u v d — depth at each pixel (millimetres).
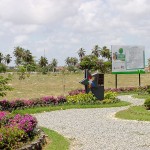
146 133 13805
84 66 83812
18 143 10016
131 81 60750
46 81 59812
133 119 17812
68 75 79062
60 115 19875
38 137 11414
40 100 23578
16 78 60125
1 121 11922
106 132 14234
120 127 15406
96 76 26859
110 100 25922
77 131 14594
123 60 39625
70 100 25078
